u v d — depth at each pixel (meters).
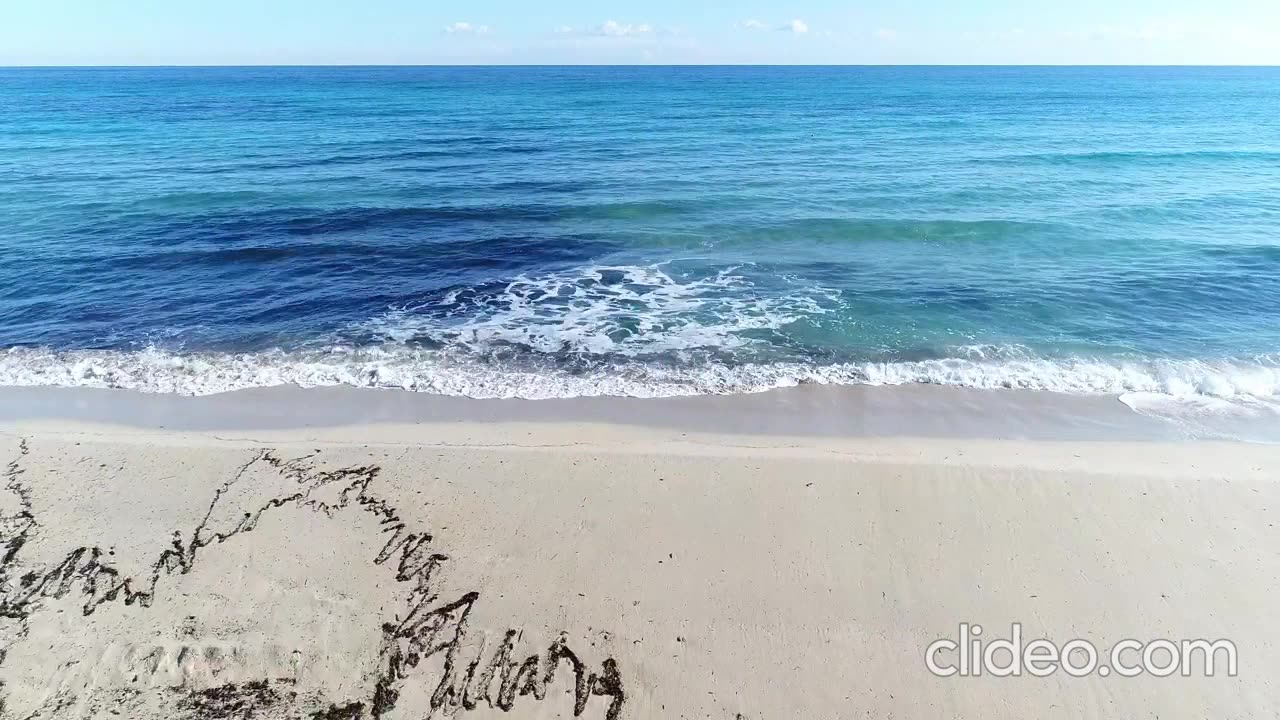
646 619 5.38
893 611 5.47
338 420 8.38
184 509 6.39
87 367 9.72
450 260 14.91
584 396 9.14
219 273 13.79
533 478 6.90
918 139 33.62
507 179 23.58
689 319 11.81
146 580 5.62
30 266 13.73
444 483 6.80
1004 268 14.19
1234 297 12.34
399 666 5.02
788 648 5.19
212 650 5.05
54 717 4.66
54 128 35.06
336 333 11.12
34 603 5.42
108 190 20.31
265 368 9.84
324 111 48.28
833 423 8.42
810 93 70.81
